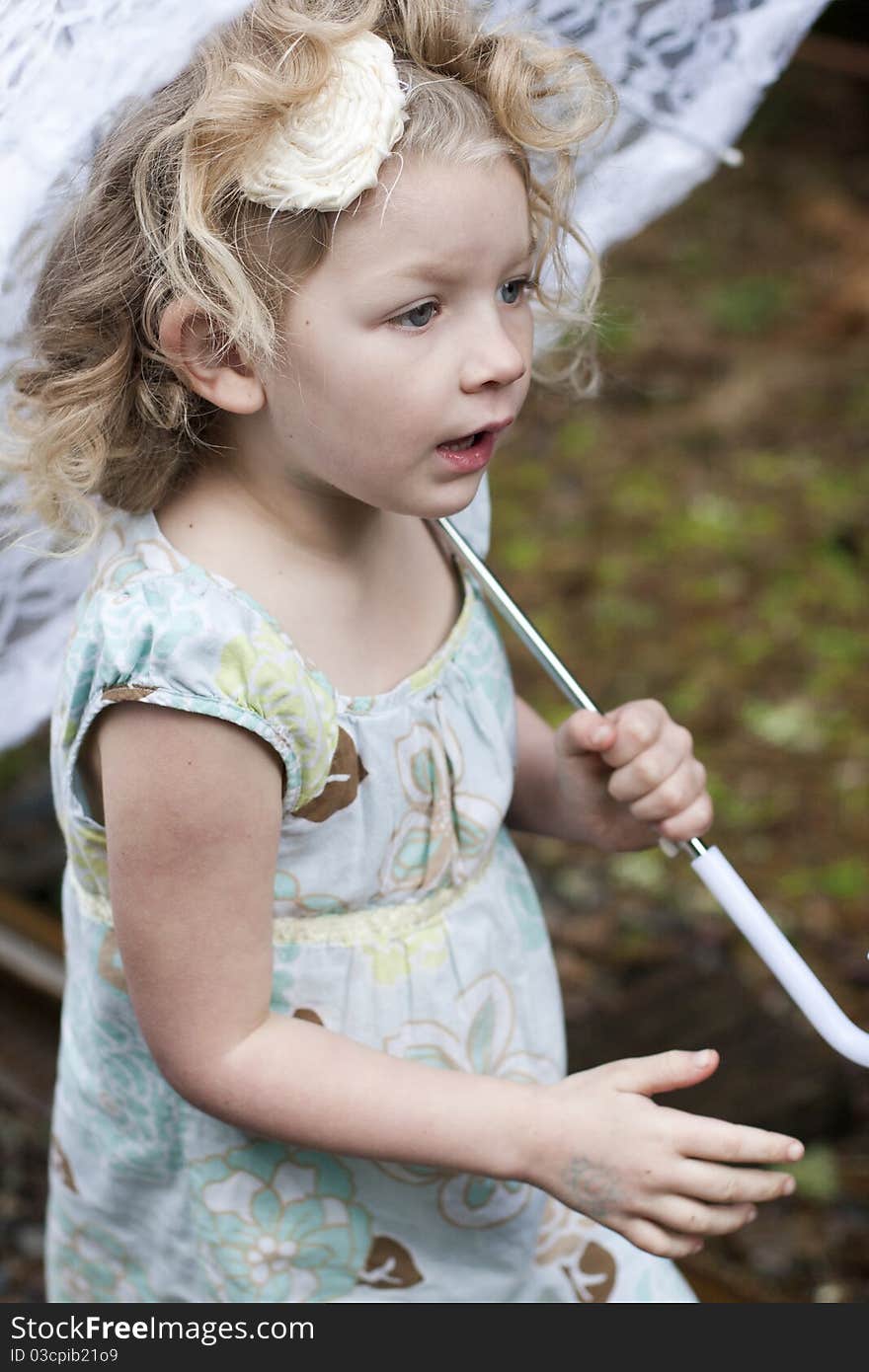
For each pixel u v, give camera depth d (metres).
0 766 3.51
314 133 1.19
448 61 1.26
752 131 6.17
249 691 1.30
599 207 1.74
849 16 4.50
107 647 1.30
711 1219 1.32
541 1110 1.34
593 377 1.77
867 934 2.95
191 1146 1.51
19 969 2.68
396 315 1.23
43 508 1.40
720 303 5.19
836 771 3.36
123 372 1.34
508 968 1.56
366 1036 1.46
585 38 1.65
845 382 4.75
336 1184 1.51
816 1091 2.54
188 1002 1.34
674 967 2.87
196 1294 1.60
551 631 3.83
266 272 1.24
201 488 1.39
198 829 1.30
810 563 4.01
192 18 1.19
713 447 4.51
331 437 1.27
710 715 3.53
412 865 1.46
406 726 1.42
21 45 1.22
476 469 1.29
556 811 1.66
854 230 5.50
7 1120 2.60
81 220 1.30
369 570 1.43
